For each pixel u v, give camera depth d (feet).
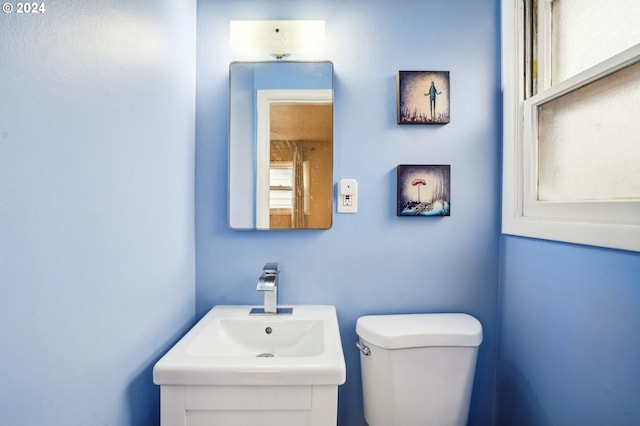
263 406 2.29
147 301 2.51
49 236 1.55
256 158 3.66
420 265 3.72
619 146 2.40
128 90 2.24
